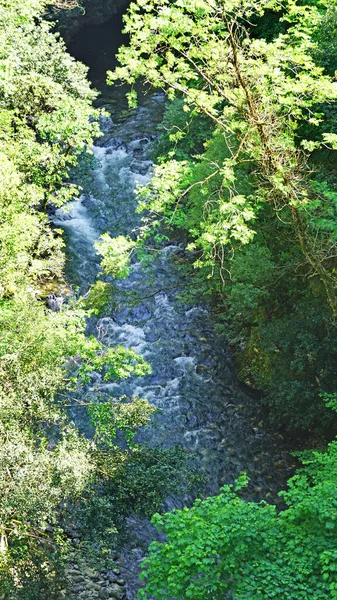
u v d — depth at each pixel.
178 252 24.34
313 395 17.58
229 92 14.09
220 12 12.96
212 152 18.22
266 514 9.78
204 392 19.45
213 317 21.86
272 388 18.77
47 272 19.02
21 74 17.59
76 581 13.58
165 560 9.65
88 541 13.15
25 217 13.95
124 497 13.73
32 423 12.75
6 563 11.74
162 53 14.12
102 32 40.16
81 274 22.86
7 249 13.59
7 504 11.12
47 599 12.07
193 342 20.89
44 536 13.47
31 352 12.64
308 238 15.20
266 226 18.27
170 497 15.99
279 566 9.41
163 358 20.28
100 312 21.53
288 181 14.17
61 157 17.98
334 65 17.50
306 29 14.38
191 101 14.49
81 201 26.28
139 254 16.00
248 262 17.66
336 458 12.66
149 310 21.84
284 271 17.98
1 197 13.63
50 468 11.96
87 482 12.61
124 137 29.55
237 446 18.14
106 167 27.97
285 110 14.98
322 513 9.45
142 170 27.70
